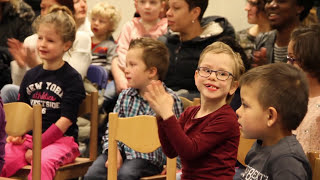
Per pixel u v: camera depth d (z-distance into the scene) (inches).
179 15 147.9
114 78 163.8
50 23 126.1
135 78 121.7
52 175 119.3
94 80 160.1
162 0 171.2
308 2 135.6
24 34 164.2
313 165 82.3
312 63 95.0
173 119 76.1
